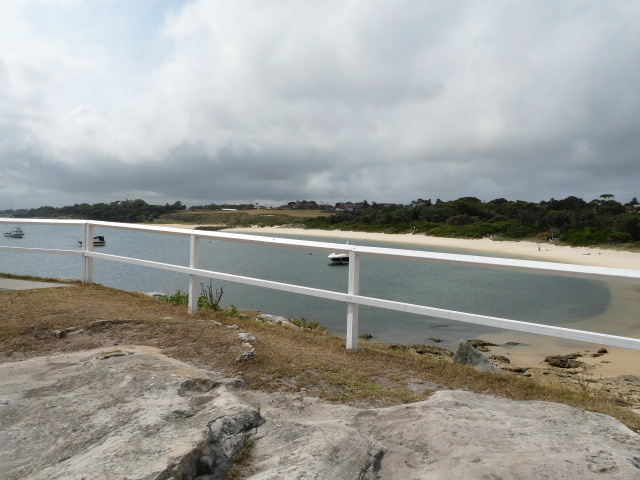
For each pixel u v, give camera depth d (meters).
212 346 4.27
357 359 4.34
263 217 154.62
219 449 2.30
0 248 7.95
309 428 2.50
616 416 3.26
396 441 2.47
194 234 5.75
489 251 53.66
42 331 4.79
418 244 66.06
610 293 25.27
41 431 2.52
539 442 2.35
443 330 14.91
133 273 30.17
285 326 6.00
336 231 103.44
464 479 1.99
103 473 1.94
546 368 10.70
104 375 3.28
